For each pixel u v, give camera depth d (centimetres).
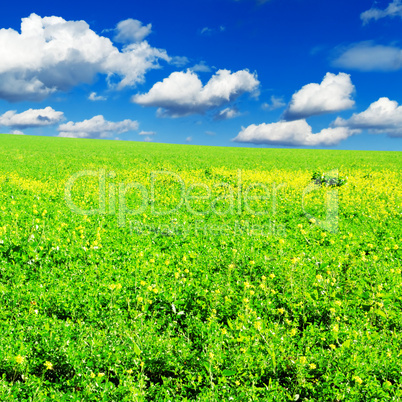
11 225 931
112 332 498
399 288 658
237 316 562
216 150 6356
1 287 600
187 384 419
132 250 831
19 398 380
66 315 559
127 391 391
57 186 1734
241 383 421
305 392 415
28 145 5412
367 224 1148
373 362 444
